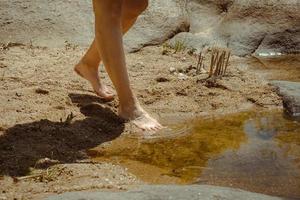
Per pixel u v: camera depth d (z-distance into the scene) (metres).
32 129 4.18
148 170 3.67
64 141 4.08
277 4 7.50
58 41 6.82
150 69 5.95
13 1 7.11
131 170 3.67
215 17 7.73
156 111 4.88
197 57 6.68
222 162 3.82
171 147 4.09
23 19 6.96
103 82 5.36
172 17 7.37
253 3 7.52
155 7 7.41
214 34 7.42
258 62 6.68
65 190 3.25
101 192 3.00
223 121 4.69
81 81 5.36
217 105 5.03
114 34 4.28
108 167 3.63
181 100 5.11
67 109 4.67
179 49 6.89
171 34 7.26
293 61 6.75
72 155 3.86
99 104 4.75
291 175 3.61
